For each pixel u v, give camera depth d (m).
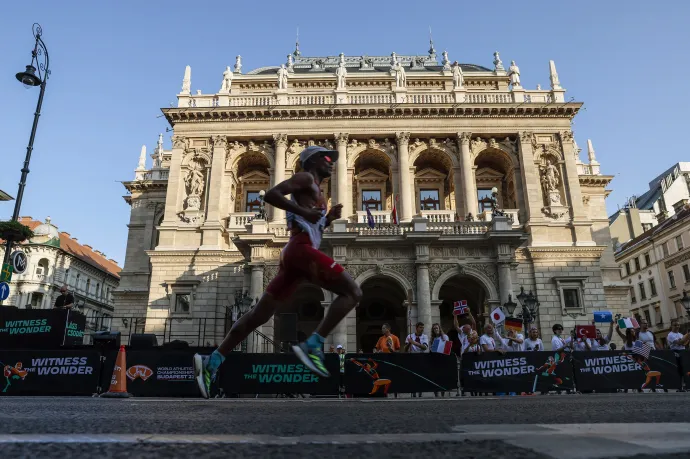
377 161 42.41
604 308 34.88
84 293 73.19
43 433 2.93
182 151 40.56
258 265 31.72
